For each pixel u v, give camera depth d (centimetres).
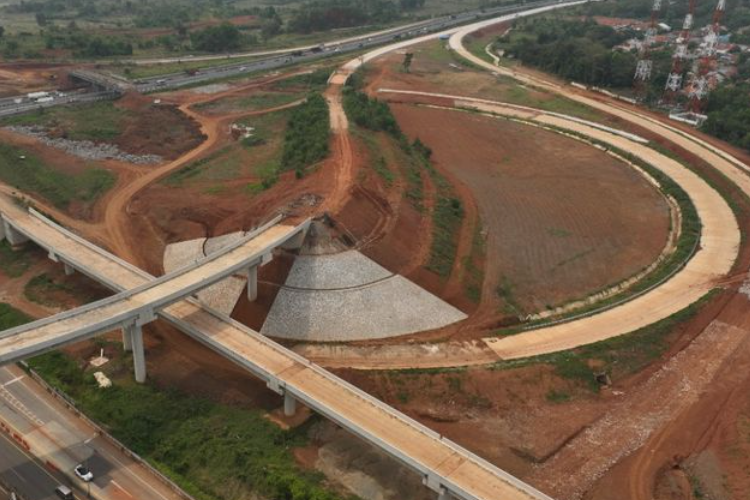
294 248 9081
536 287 9675
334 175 10888
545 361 7606
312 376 6644
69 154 14088
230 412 6881
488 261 10262
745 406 7131
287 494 5766
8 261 9862
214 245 9938
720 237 11088
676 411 7125
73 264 8656
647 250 10881
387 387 7206
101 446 6394
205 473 6062
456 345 8112
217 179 12762
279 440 6481
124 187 12569
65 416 6775
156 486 5956
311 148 12438
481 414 7012
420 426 5997
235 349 6994
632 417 7038
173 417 6744
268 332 8288
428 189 12075
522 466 6353
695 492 6119
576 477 6238
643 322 8612
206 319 7519
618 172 14138
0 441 6400
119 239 10625
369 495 5906
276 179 11856
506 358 7819
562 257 10538
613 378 7600
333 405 6231
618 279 9981
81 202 11931
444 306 8862
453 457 5691
